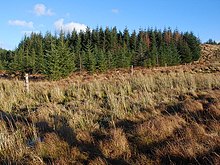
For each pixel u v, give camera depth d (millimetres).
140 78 19172
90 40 81438
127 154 6055
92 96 14773
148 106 10766
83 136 7359
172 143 6199
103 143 6688
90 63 52125
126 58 62969
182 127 7406
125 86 16219
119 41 86062
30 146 6836
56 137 7090
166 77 20453
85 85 17859
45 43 75750
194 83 16844
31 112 10953
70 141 7031
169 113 9258
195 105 9625
